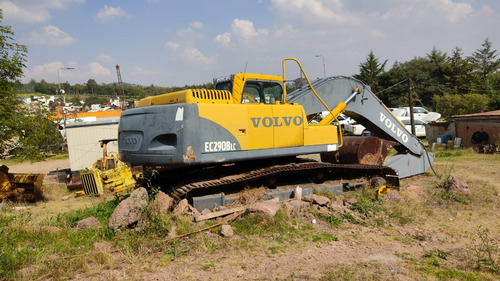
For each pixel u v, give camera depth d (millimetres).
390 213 7773
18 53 13398
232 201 7336
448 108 37188
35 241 5848
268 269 4891
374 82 55375
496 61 61031
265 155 7367
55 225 6895
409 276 4777
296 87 9523
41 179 13078
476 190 10359
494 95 34750
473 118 20938
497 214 8289
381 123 11062
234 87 7406
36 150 14305
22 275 4656
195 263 5062
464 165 15477
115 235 6047
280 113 7625
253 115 7223
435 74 54219
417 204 8531
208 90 6957
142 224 6043
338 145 8883
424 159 12531
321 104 9484
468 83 51281
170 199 6980
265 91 8055
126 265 5027
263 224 6383
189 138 6426
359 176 9375
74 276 4711
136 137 7066
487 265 5219
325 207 7562
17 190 12852
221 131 6781
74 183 15461
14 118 13391
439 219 7852
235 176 7484
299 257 5332
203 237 5805
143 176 8180
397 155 11898
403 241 6336
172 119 6543
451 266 5223
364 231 6719
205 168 7988
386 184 9469
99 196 13625
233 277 4641
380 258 5438
